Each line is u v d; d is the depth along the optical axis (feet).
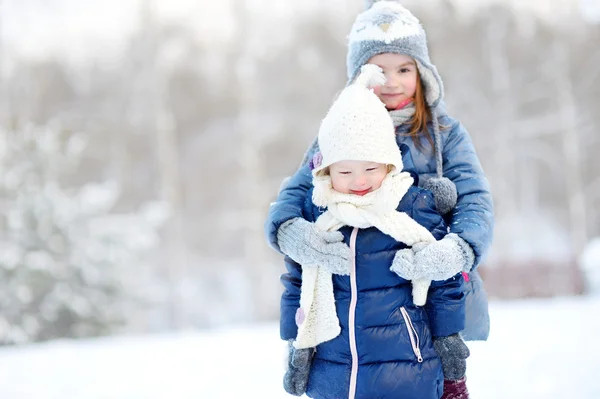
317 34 129.90
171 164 103.30
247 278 109.09
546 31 120.57
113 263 55.31
